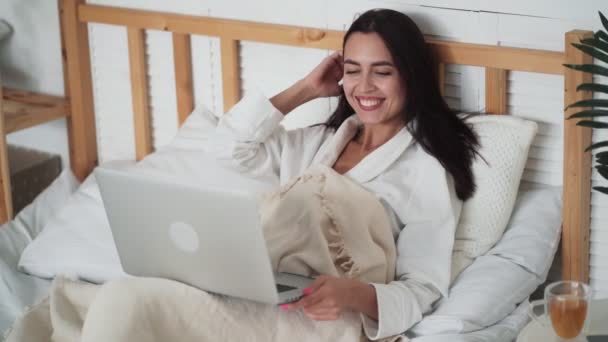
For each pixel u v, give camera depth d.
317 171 2.00
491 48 1.99
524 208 2.05
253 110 2.11
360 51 1.96
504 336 1.82
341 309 1.75
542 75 2.01
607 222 2.06
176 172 2.21
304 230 1.91
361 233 1.90
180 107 2.45
